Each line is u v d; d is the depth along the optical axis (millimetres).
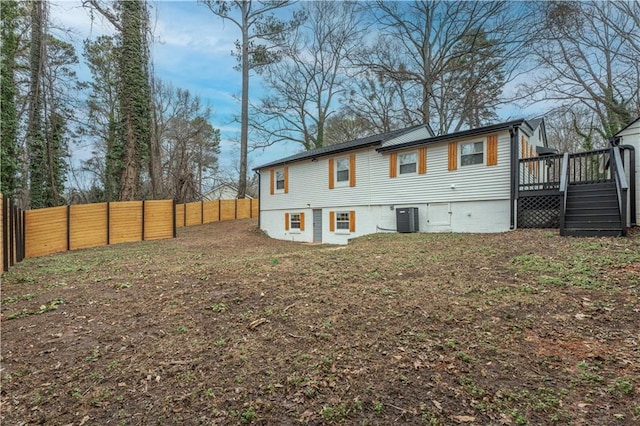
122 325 4031
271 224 18844
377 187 13898
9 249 8562
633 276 4484
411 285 4969
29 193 16844
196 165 33062
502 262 5938
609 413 2092
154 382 2762
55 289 5902
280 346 3271
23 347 3525
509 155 10383
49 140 16672
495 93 20094
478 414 2152
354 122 29062
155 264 8438
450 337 3223
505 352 2900
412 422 2125
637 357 2707
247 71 24891
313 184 16484
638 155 8297
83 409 2451
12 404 2547
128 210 15367
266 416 2271
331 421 2180
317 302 4414
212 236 17297
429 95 22172
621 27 16078
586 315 3525
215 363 3014
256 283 5477
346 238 15039
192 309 4430
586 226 7855
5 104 14008
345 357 2973
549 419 2070
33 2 14352
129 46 17547
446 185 11828
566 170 8680
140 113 18234
